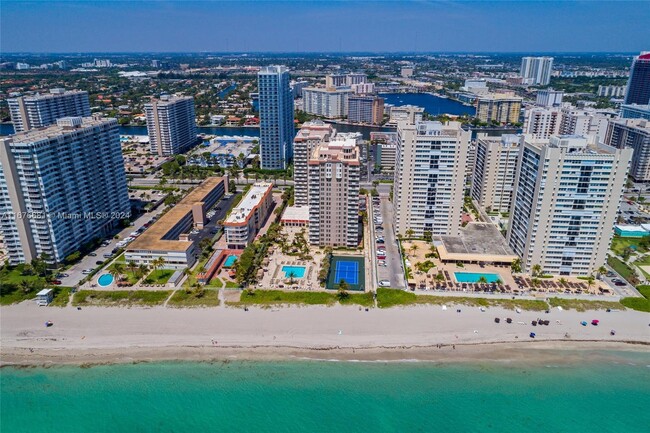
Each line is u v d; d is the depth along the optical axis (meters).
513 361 162.62
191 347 167.88
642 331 176.25
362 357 163.75
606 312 186.38
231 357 163.50
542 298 194.50
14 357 163.50
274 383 152.50
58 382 153.38
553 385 152.50
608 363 162.25
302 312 187.00
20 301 193.25
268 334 174.12
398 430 135.12
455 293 198.00
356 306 190.88
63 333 174.50
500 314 185.25
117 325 178.88
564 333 175.00
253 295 197.62
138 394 148.50
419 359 163.12
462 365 160.50
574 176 194.50
